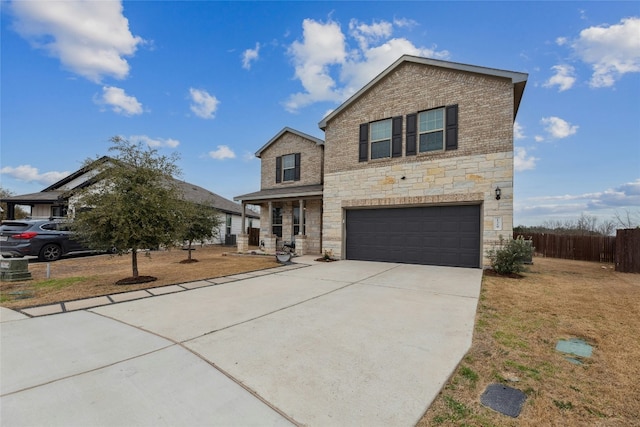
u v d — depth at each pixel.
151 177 7.35
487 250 9.34
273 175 16.72
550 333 4.00
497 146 9.36
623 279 8.13
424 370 2.93
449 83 10.21
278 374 2.84
